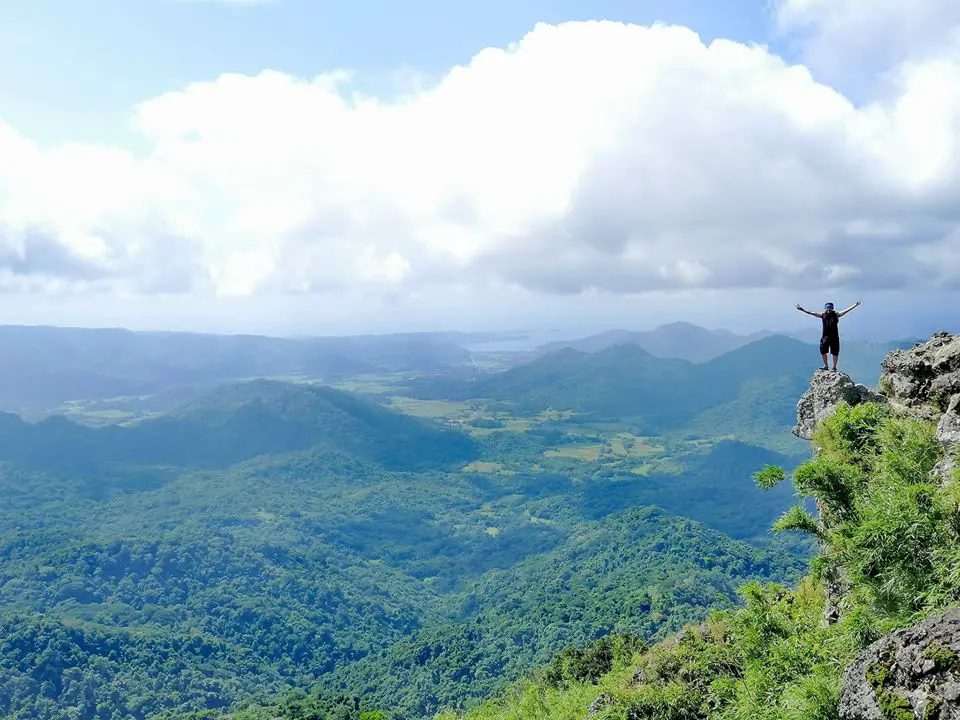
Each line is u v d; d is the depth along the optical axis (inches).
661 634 4891.7
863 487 553.6
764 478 612.7
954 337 786.8
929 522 416.2
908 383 767.7
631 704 941.8
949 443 548.7
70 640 7062.0
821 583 751.7
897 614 418.9
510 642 6215.6
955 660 282.0
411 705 5728.3
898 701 294.0
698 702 895.1
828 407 803.4
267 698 6323.8
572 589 7721.5
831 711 376.8
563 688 1859.0
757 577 7352.4
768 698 563.5
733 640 918.4
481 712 2388.0
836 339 850.8
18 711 6013.8
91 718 6220.5
